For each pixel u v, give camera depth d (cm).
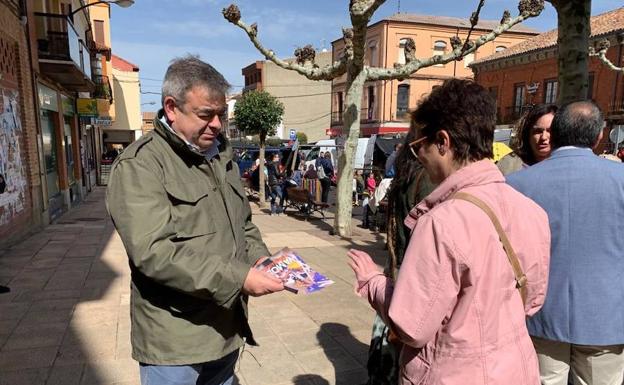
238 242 187
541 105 268
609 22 2108
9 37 752
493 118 137
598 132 206
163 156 165
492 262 126
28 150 831
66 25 993
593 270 195
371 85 3400
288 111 5131
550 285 201
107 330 380
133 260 151
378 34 3284
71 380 301
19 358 330
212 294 155
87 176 1762
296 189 1198
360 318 418
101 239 779
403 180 205
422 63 818
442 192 139
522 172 218
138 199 153
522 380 129
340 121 3866
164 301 166
